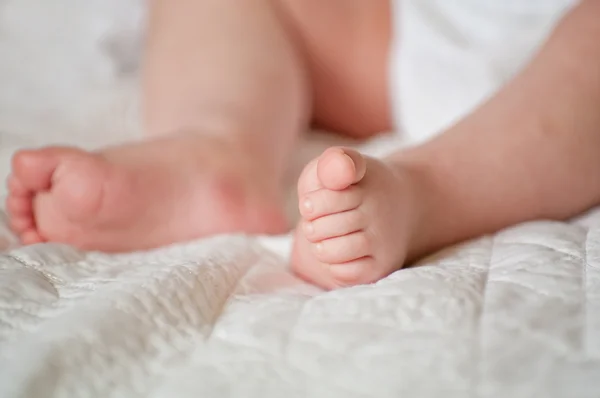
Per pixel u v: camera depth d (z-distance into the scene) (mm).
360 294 286
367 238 300
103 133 484
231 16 453
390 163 328
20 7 559
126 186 345
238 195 371
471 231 341
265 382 253
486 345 257
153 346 269
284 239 361
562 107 350
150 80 447
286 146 439
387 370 252
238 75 429
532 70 364
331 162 292
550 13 447
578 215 360
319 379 253
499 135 346
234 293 304
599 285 279
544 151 346
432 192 330
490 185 339
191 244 346
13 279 295
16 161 339
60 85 535
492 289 282
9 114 494
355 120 517
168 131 408
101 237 350
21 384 246
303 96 472
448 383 246
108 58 551
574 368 245
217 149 380
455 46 460
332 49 494
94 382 254
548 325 261
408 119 476
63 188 338
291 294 303
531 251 307
